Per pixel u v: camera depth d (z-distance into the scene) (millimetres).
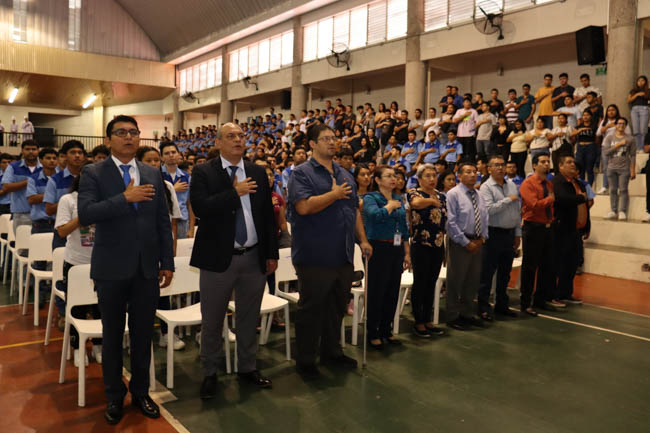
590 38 8625
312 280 3094
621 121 7238
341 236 3113
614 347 3816
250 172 2936
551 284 4910
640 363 3490
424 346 3787
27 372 3131
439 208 3945
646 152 7438
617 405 2828
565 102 8406
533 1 10000
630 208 7477
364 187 4090
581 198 4887
